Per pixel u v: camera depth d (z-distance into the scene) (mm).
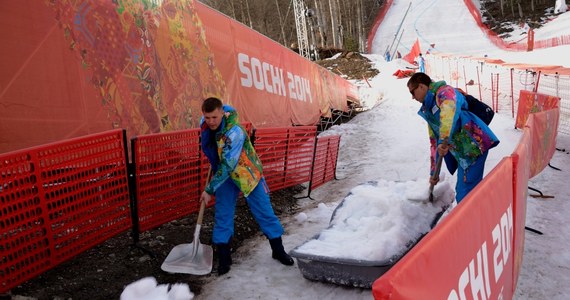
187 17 6840
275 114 9898
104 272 3422
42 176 3113
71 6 4699
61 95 4469
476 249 2033
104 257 3645
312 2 46344
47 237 3158
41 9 4355
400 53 44500
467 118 3650
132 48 5523
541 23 44719
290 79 11047
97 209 3566
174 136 4352
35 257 3074
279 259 3836
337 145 8242
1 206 2844
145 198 4012
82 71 4746
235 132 3369
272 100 9766
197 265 3455
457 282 1798
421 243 1516
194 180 4719
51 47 4418
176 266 3422
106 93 5027
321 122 14938
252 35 9094
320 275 3365
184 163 4531
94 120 4820
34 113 4168
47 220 3156
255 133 5562
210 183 3420
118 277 3398
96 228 3564
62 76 4500
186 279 3547
